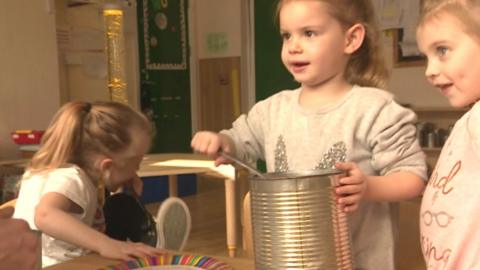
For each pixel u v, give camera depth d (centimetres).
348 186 69
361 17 102
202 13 506
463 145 81
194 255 86
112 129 124
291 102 110
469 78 77
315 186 63
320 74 100
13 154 327
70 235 100
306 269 62
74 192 117
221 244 298
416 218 114
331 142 101
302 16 97
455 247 79
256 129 115
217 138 95
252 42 488
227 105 500
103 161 123
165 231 156
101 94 411
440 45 79
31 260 65
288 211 62
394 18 401
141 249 93
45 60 348
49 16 351
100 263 89
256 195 65
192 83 505
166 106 480
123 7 430
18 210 125
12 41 330
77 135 124
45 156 126
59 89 362
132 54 448
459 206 79
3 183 269
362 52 106
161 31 472
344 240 66
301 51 98
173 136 488
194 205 415
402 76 402
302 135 105
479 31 75
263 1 479
